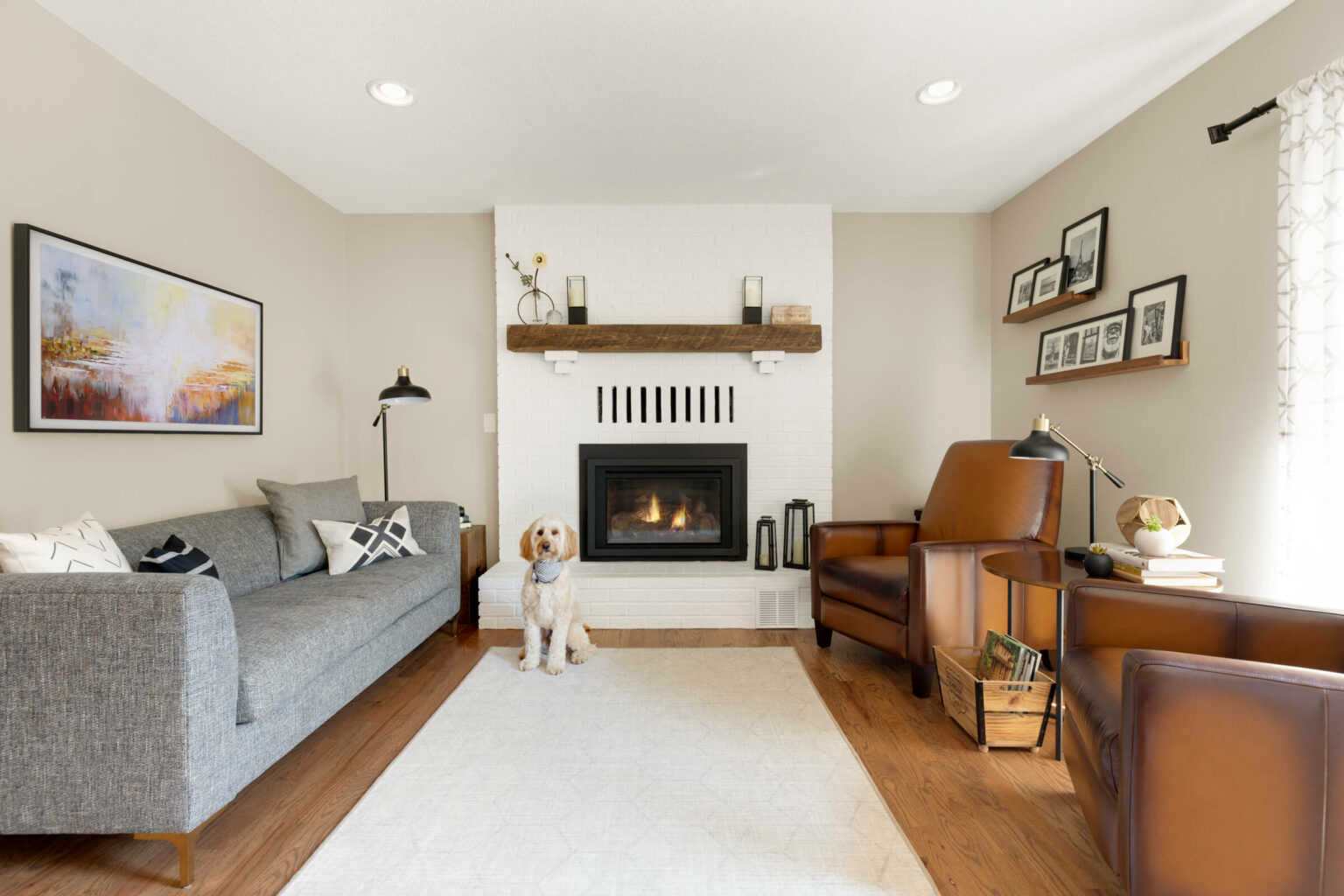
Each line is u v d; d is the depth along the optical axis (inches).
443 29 81.5
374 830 61.2
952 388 155.2
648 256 146.3
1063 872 55.4
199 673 54.4
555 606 103.1
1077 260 119.9
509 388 146.4
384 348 152.3
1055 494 102.2
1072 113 105.7
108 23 79.5
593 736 81.0
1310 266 73.1
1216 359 89.9
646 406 147.2
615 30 82.0
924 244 154.5
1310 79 72.2
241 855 58.2
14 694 53.6
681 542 147.6
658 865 56.0
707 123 107.7
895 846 58.8
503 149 116.7
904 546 119.0
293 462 131.1
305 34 82.4
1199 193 92.7
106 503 86.4
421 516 124.6
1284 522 75.7
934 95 99.3
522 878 54.5
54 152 78.4
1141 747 42.3
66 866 56.4
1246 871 40.5
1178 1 77.4
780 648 117.2
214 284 107.0
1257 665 41.2
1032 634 95.0
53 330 77.4
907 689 97.6
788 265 146.9
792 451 147.5
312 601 85.5
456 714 87.7
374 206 146.7
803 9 78.2
